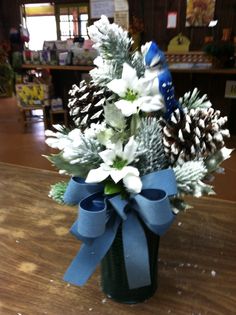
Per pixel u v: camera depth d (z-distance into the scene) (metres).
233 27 2.54
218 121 0.41
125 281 0.47
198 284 0.52
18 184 0.82
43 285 0.52
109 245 0.43
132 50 0.46
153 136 0.42
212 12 2.54
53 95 2.85
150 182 0.41
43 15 3.44
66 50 2.76
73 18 3.26
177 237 0.63
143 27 2.76
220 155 0.44
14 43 3.53
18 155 2.26
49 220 0.68
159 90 0.40
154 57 0.42
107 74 0.44
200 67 2.37
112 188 0.42
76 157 0.41
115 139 0.41
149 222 0.41
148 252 0.45
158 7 2.68
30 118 3.09
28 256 0.58
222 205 0.73
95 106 0.46
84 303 0.49
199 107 0.46
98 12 2.87
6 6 3.55
